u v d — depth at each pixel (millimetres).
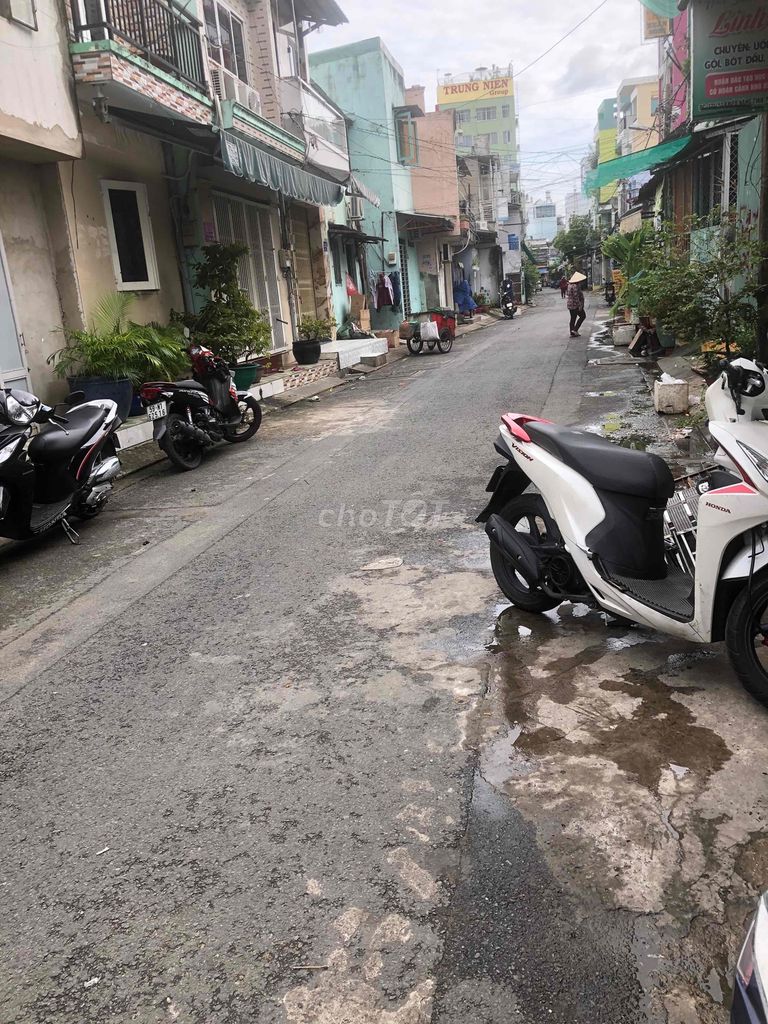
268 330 13336
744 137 11414
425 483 7199
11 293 9211
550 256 103438
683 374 11672
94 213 10508
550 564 3928
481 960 2125
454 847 2557
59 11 8914
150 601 4984
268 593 4941
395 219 27547
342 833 2668
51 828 2824
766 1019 1353
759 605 3006
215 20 14336
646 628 4008
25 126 8352
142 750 3285
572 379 12812
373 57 26422
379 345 20359
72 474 6453
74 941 2303
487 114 72438
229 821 2779
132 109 10305
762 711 3189
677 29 21094
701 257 10688
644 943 2145
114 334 9539
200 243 12945
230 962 2184
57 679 4023
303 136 16625
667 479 3588
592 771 2887
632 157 14953
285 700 3600
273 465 8641
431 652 3957
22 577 5691
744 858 2416
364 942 2213
